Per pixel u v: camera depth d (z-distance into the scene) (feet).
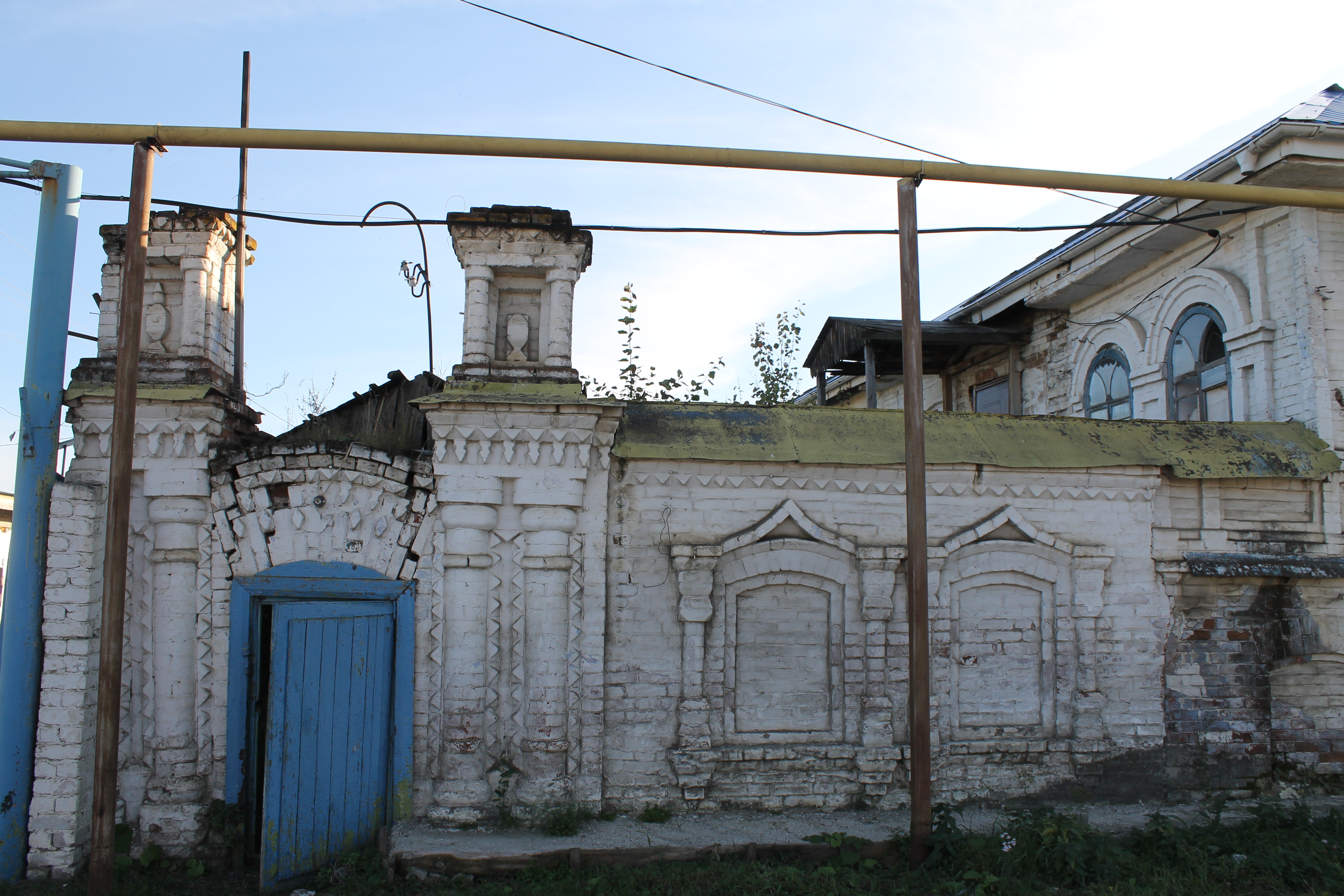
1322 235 31.78
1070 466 26.94
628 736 24.56
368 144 20.45
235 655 23.68
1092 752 26.27
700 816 24.32
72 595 22.71
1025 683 26.73
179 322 25.20
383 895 20.56
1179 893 20.11
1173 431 29.30
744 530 25.54
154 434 23.75
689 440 25.50
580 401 23.58
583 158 21.15
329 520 24.22
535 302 25.75
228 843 22.98
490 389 24.56
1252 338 33.04
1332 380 30.89
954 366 55.62
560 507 24.16
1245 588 28.02
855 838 22.41
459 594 23.80
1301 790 27.20
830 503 26.09
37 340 22.91
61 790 22.15
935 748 25.71
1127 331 40.60
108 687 19.33
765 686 25.53
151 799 22.91
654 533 25.14
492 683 23.84
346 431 27.89
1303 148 29.58
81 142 20.11
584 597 24.48
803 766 25.04
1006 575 26.94
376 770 23.48
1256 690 27.68
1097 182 22.54
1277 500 28.89
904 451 26.40
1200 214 34.37
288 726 22.12
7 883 21.56
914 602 21.48
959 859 20.98
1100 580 27.09
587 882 20.59
